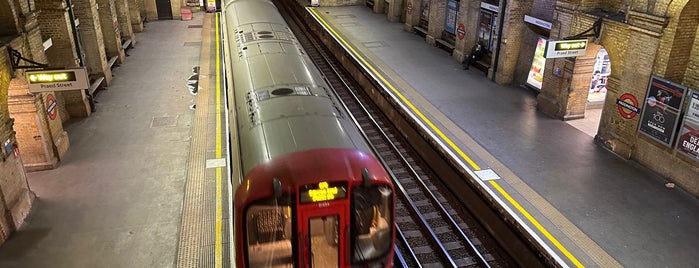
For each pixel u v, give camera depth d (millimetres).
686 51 10438
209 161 11422
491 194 9898
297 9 32219
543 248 8375
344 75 20172
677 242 8789
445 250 8898
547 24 14461
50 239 8680
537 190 10242
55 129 11406
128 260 8156
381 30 24359
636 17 10891
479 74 17953
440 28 21438
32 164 10938
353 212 6039
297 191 5770
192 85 16656
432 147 12609
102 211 9516
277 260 6000
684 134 10250
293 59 10125
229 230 8875
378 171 6262
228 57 12336
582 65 13227
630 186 10594
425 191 11125
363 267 6242
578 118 14148
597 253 8375
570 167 11305
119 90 16109
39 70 9117
